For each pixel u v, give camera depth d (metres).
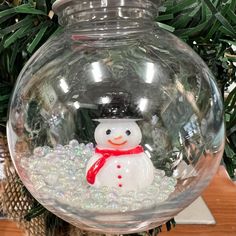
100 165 0.11
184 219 0.21
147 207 0.11
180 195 0.12
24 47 0.14
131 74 0.12
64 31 0.12
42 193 0.12
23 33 0.13
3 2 0.14
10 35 0.14
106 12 0.11
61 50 0.12
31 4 0.13
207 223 0.21
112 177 0.11
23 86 0.12
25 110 0.12
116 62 0.12
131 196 0.11
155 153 0.11
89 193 0.11
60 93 0.12
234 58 0.14
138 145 0.11
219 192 0.25
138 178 0.11
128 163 0.11
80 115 0.11
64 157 0.12
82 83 0.12
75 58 0.12
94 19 0.11
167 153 0.12
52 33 0.14
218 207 0.23
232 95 0.14
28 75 0.12
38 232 0.16
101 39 0.12
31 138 0.12
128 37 0.12
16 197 0.16
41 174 0.12
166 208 0.12
